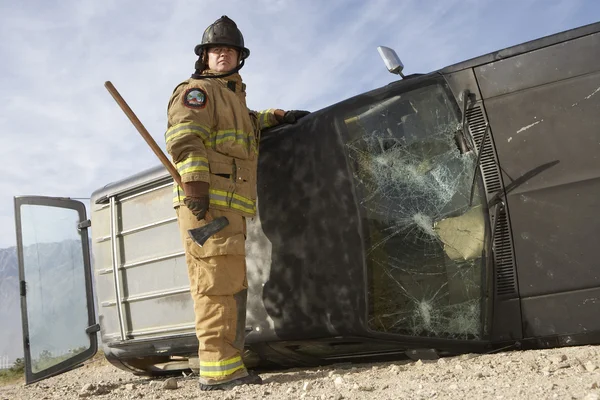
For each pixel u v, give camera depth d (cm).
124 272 539
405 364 400
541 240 377
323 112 426
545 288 375
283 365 498
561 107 379
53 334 595
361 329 394
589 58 376
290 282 425
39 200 614
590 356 322
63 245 611
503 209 386
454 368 338
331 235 407
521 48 391
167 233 504
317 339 420
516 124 388
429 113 408
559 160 376
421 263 397
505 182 387
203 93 393
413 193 402
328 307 407
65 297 602
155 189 513
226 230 388
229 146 397
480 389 272
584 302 366
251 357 483
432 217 398
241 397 343
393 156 407
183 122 382
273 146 443
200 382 383
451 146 402
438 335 394
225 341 383
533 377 287
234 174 400
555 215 375
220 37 423
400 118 412
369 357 464
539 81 385
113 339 554
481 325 390
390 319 396
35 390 556
